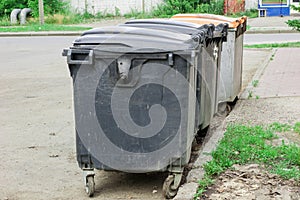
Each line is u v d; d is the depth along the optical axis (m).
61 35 24.14
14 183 5.32
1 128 7.61
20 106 9.13
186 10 30.44
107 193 5.00
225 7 29.83
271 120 7.30
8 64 14.64
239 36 8.38
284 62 13.42
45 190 5.13
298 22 17.83
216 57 6.41
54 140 6.88
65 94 10.16
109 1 31.69
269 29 23.00
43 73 12.90
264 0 29.20
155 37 4.75
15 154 6.28
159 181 5.28
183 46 4.63
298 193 4.71
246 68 12.73
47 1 30.89
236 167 5.36
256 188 4.83
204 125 5.96
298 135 6.48
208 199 4.62
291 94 9.13
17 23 29.62
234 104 8.38
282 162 5.45
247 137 6.21
